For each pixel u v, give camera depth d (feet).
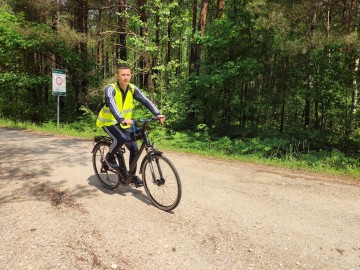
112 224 11.48
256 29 37.32
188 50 70.69
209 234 11.10
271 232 11.61
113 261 9.23
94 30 58.13
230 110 43.39
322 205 14.76
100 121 13.80
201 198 14.75
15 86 51.65
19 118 53.98
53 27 52.90
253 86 41.83
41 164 19.72
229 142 32.91
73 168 19.06
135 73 43.27
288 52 33.24
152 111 13.21
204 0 45.03
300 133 39.14
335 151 28.27
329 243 11.05
